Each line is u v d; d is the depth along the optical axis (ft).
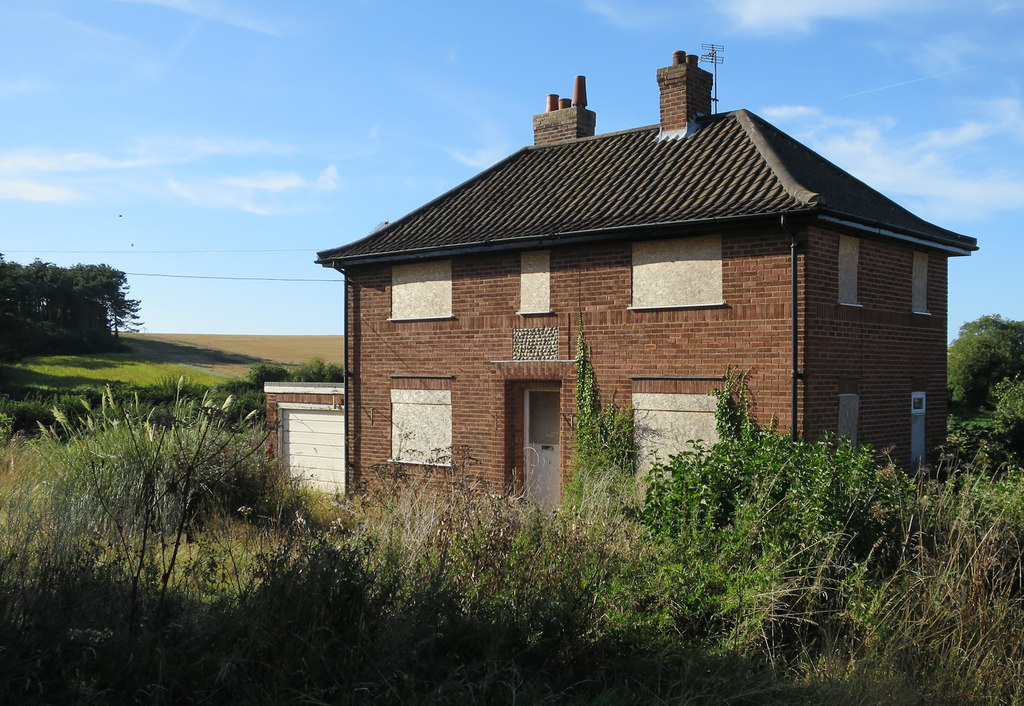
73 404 83.51
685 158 50.29
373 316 56.75
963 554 24.70
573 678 19.76
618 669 20.13
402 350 55.21
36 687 15.93
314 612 18.13
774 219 39.93
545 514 27.35
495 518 25.85
